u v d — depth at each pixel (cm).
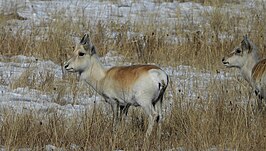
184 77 4947
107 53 5828
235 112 3634
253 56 4125
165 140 3347
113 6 8256
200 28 6969
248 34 6412
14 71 5038
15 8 7494
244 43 4153
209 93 4209
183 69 5259
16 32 6197
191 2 8712
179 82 4766
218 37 6259
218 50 5703
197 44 5816
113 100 3559
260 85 3862
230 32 6719
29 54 5681
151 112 3412
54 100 4241
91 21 7156
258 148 3212
